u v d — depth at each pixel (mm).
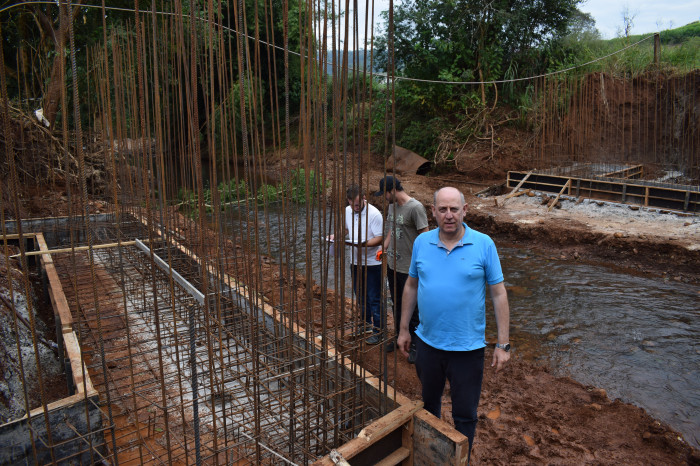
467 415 2699
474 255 2658
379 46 17547
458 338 2664
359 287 2570
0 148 7230
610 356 4902
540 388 4156
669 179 12188
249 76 2467
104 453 2531
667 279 7172
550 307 6273
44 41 10250
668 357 4855
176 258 4836
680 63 14617
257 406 2379
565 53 17359
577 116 14258
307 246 2402
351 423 2621
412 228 4156
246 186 2582
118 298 4500
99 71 5762
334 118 2217
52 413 2367
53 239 6484
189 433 2789
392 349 4559
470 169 14828
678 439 3412
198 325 3836
